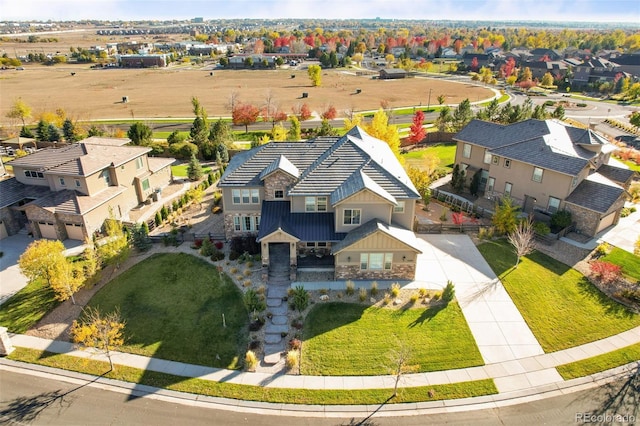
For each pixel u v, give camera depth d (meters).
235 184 34.03
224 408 20.91
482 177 47.56
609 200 35.81
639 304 27.83
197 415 20.53
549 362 23.50
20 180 40.78
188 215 42.28
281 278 30.86
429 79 154.12
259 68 188.88
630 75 135.12
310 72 135.12
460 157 49.91
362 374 22.81
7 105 107.81
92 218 37.53
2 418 20.34
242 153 40.75
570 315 27.09
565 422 20.00
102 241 37.09
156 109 103.44
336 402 21.17
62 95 122.56
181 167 58.66
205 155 62.91
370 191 29.81
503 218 36.25
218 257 33.31
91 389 22.06
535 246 35.38
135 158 43.38
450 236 37.03
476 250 34.81
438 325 26.22
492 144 45.59
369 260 30.16
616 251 34.44
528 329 25.94
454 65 177.00
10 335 26.03
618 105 105.44
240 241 34.06
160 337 25.59
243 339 25.39
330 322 26.47
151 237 36.09
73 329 23.70
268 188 33.88
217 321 26.84
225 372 23.09
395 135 49.84
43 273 28.38
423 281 30.62
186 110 102.12
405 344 24.62
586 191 37.53
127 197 42.84
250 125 84.75
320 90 129.25
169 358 24.06
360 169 32.34
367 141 38.59
